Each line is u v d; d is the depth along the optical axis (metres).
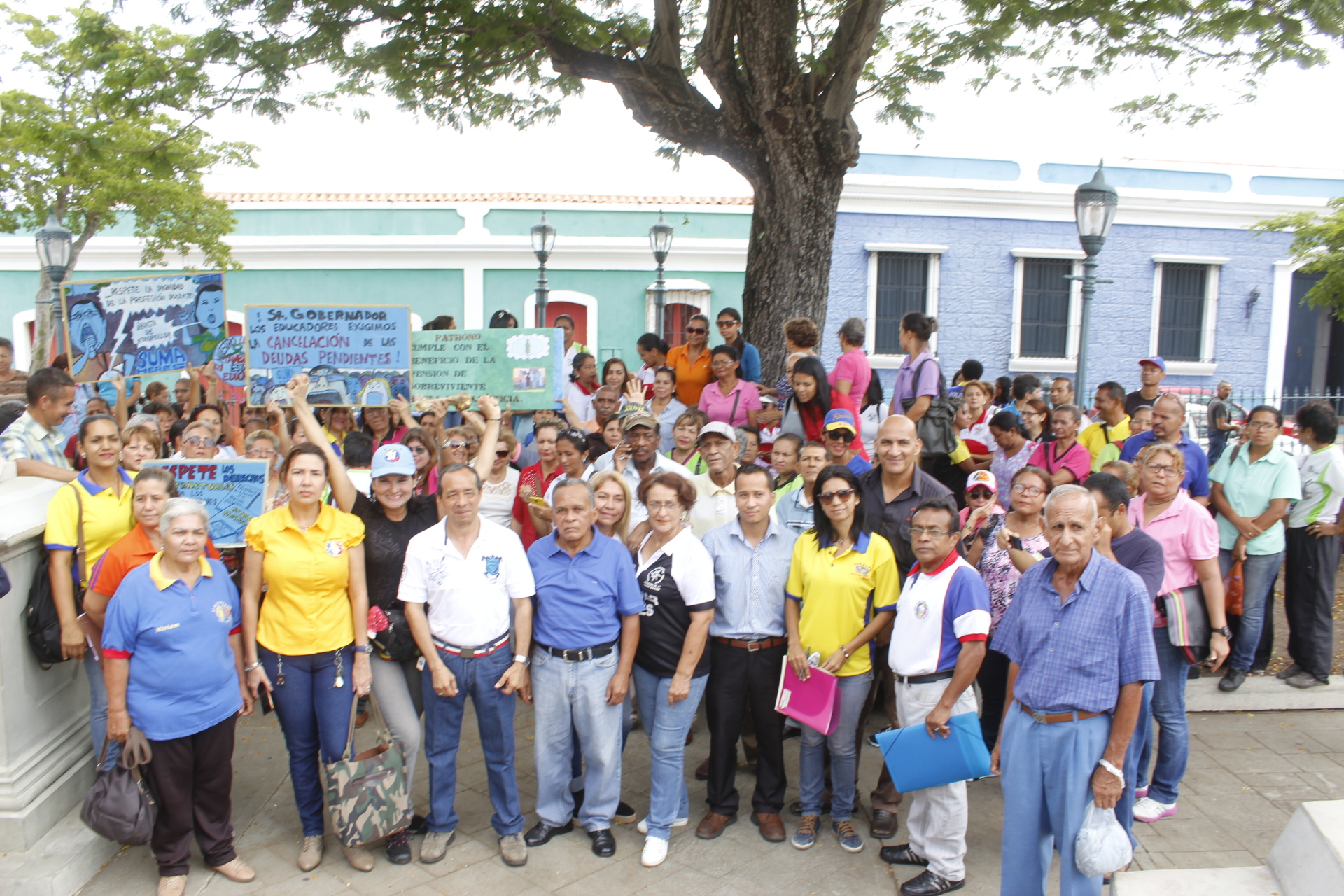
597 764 4.38
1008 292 16.05
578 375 8.41
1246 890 3.15
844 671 4.39
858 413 6.50
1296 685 6.05
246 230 17.08
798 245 8.59
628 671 4.35
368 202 17.17
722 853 4.41
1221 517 6.02
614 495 4.55
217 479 4.79
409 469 4.43
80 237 14.99
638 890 4.11
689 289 17.67
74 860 4.05
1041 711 3.49
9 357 9.02
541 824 4.52
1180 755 4.61
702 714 6.09
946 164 15.81
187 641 3.91
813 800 4.52
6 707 4.08
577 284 17.64
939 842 4.05
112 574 4.12
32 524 4.20
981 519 4.83
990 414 7.90
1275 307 16.67
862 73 9.48
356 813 4.17
